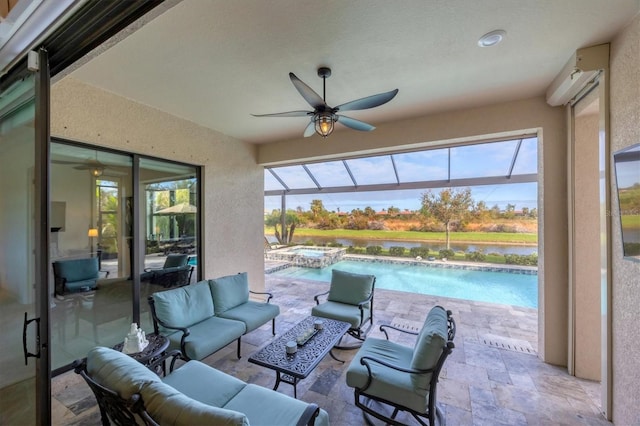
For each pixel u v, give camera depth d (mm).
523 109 3121
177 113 3590
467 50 2240
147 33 1988
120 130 3074
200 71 2543
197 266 4168
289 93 3004
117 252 3250
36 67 1303
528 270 7246
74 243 2924
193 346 2512
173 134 3656
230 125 4078
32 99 1355
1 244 1570
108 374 1361
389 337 3576
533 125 3064
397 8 1772
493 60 2383
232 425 1042
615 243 2010
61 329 2828
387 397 1951
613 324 2043
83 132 2777
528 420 2113
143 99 3164
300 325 2863
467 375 2707
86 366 1511
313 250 9766
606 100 2105
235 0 1684
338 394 2418
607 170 2076
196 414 1104
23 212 1466
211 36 2037
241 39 2076
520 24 1928
